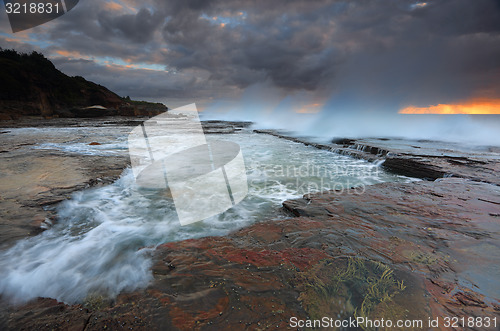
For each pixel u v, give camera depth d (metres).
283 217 3.85
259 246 2.69
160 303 1.80
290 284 1.98
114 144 11.74
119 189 4.92
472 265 2.22
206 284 2.01
